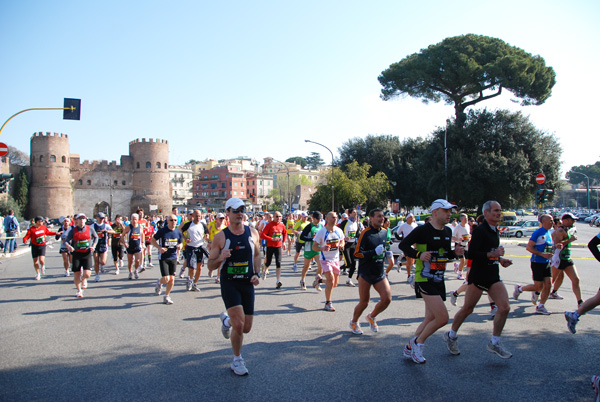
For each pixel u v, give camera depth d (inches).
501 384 181.8
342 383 183.6
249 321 203.9
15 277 530.0
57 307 344.8
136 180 3334.2
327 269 325.1
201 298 381.4
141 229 542.9
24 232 1902.1
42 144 2935.5
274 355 221.3
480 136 1582.2
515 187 1476.4
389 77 1721.2
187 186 5260.8
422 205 2111.2
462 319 219.5
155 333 264.8
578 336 252.8
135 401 167.0
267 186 5403.5
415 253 209.9
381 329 271.4
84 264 389.7
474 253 211.6
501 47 1615.4
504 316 207.9
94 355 223.3
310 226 418.3
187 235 420.5
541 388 177.8
